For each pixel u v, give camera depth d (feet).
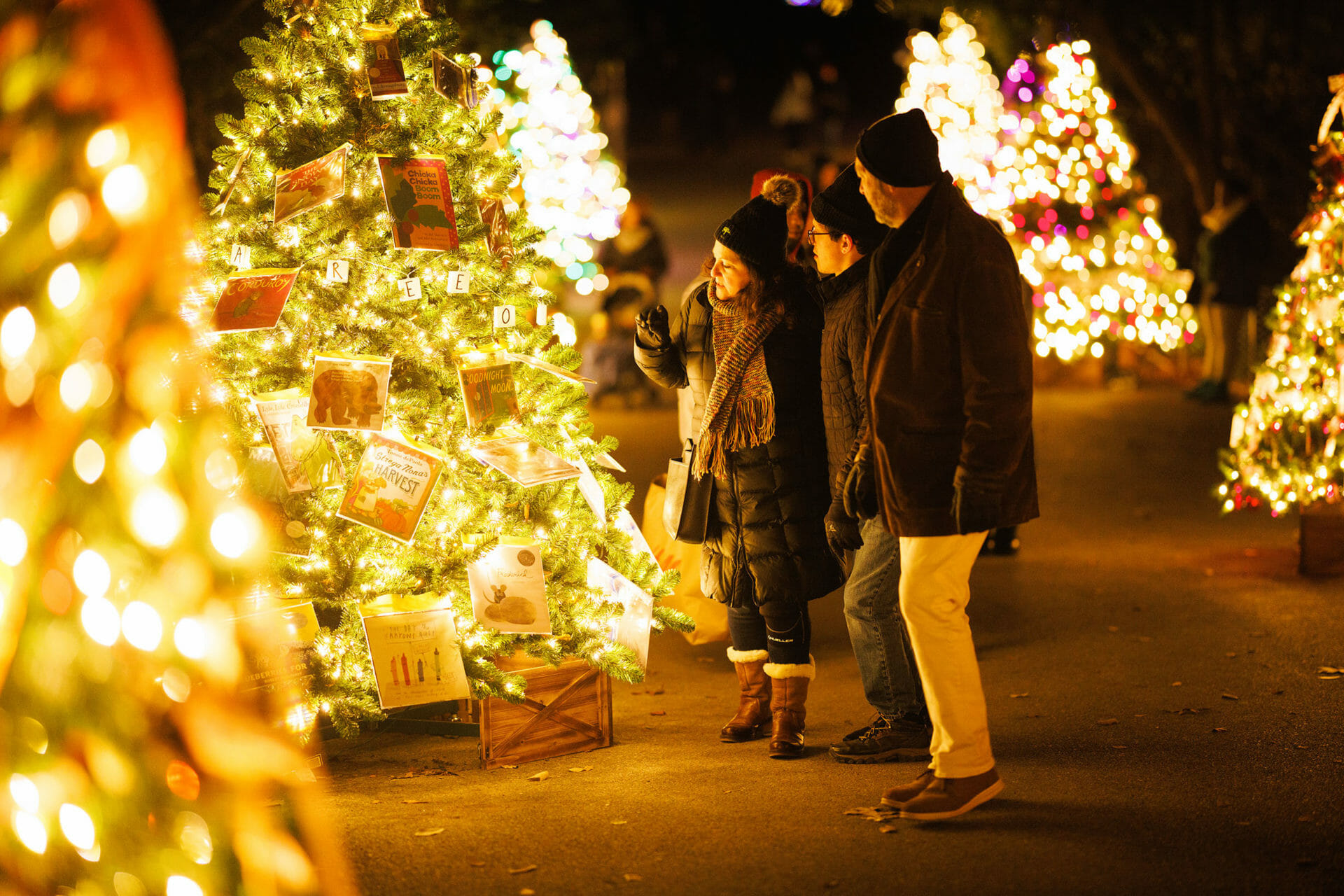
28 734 10.21
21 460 9.62
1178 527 30.42
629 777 16.06
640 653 17.54
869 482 14.94
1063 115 52.70
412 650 15.92
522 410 17.25
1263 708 18.12
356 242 16.35
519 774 16.31
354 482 15.83
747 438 16.48
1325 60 54.80
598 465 18.63
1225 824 13.93
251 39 16.46
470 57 17.44
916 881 12.66
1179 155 55.52
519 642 17.25
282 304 15.39
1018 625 23.13
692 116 138.41
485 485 17.08
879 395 14.05
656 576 18.31
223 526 9.75
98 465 9.50
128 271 9.35
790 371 16.62
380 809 14.93
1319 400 26.07
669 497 17.54
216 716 9.96
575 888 12.68
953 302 13.83
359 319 16.48
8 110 9.49
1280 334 26.94
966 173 52.65
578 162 64.75
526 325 17.57
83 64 9.36
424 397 16.47
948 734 14.24
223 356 15.93
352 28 16.40
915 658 15.70
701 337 17.25
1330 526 25.58
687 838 13.85
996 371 13.57
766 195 18.13
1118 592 25.07
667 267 50.29
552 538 17.30
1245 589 24.89
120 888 10.25
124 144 9.33
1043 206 54.54
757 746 17.43
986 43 59.67
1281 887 12.41
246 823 10.15
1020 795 14.92
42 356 9.53
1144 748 16.57
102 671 9.94
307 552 15.90
